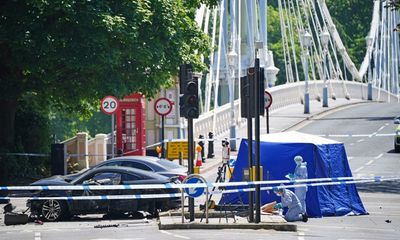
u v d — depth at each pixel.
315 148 78.19
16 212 75.00
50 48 100.06
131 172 76.88
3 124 114.00
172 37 110.25
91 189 73.12
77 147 137.25
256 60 66.94
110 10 101.69
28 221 75.25
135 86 110.38
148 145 144.38
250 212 67.44
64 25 101.00
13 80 108.75
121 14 103.06
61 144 116.12
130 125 131.38
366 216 78.31
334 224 71.50
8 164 111.81
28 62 102.31
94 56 100.50
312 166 77.81
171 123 143.88
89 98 112.94
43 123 128.38
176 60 111.50
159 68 110.19
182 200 66.75
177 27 111.00
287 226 65.50
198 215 71.88
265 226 65.69
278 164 78.44
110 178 76.38
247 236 61.06
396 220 75.06
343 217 77.31
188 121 68.38
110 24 99.94
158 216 74.69
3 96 109.25
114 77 107.81
